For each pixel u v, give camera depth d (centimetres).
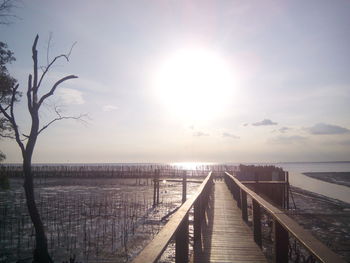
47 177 7144
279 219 478
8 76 1533
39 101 1430
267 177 2919
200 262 642
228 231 922
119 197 3659
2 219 2333
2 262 1398
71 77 1474
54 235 1819
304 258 1141
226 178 2522
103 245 1614
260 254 696
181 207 549
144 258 280
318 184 5856
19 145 1407
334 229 1850
